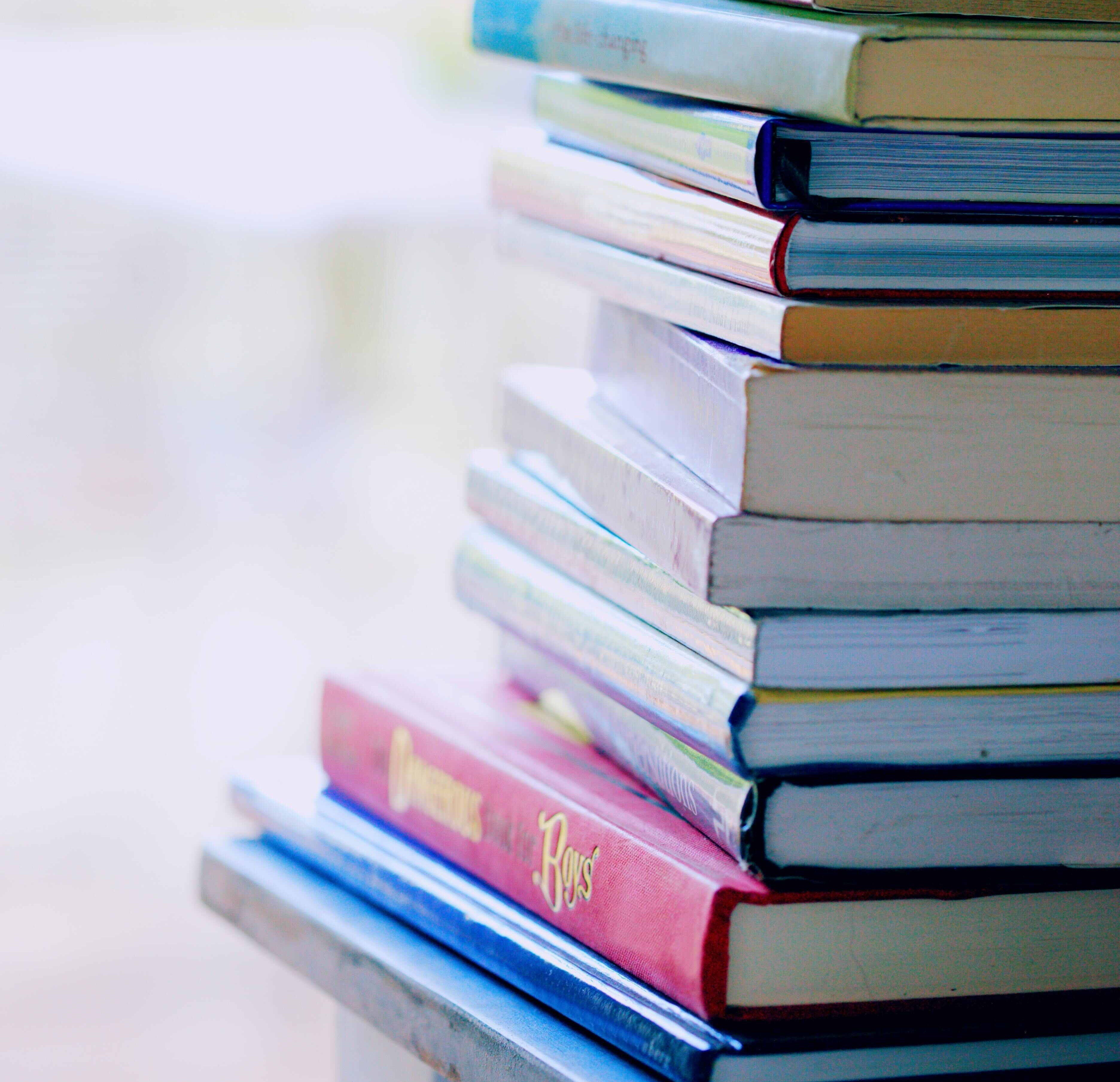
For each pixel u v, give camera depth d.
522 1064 1.14
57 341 3.72
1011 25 1.10
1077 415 1.11
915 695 1.12
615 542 1.20
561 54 1.25
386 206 3.68
